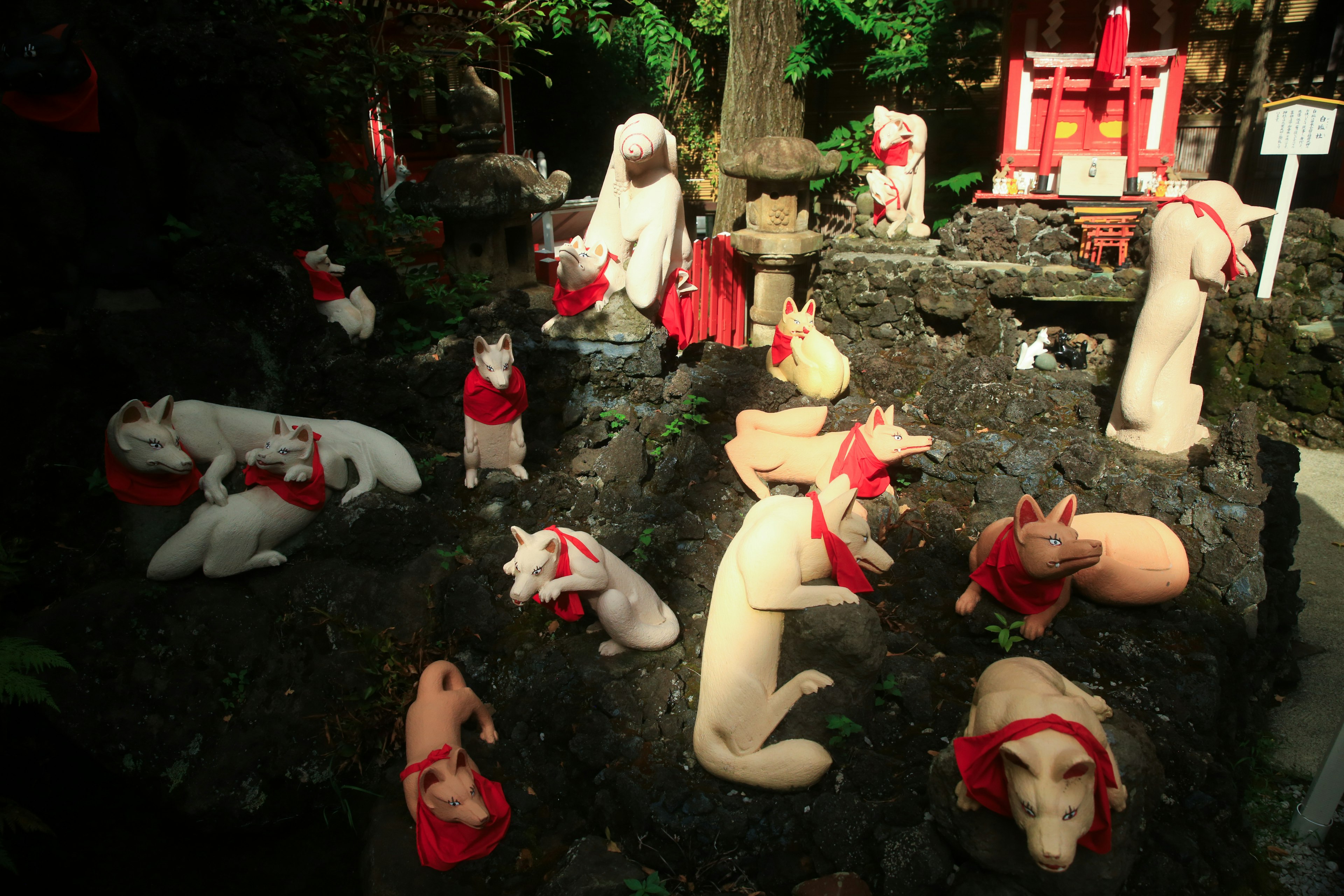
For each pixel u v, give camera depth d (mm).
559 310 6090
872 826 3510
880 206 10195
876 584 4711
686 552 4949
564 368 6023
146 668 4309
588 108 18656
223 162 6051
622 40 17906
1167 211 5133
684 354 6891
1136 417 5348
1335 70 10992
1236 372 8906
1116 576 4344
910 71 11789
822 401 6234
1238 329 8781
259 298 5734
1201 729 3943
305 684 4527
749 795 3729
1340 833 4199
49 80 4953
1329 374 8273
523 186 7203
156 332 5176
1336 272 8719
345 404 5672
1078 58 9438
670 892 3580
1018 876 3191
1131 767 3133
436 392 5875
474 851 3758
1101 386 6551
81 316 5309
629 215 5883
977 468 5453
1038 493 5262
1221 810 3811
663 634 4320
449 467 5480
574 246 5777
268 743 4316
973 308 8812
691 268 6465
